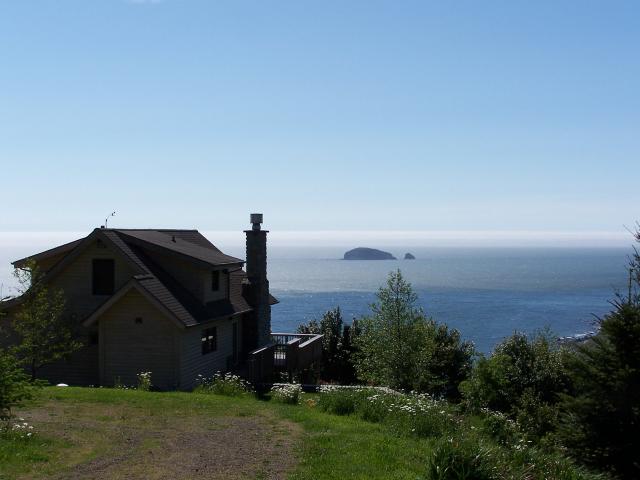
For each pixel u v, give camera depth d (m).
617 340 13.64
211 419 14.43
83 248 25.61
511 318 99.44
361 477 9.61
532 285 193.75
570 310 113.56
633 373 13.35
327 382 31.72
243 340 31.16
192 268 26.86
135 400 16.52
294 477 9.66
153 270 26.14
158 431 12.99
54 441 11.60
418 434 12.95
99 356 24.52
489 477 9.28
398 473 9.82
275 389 20.56
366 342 27.36
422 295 154.38
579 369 14.05
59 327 24.16
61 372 25.45
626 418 13.41
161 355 24.17
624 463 13.28
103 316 24.50
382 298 26.91
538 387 20.55
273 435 12.79
